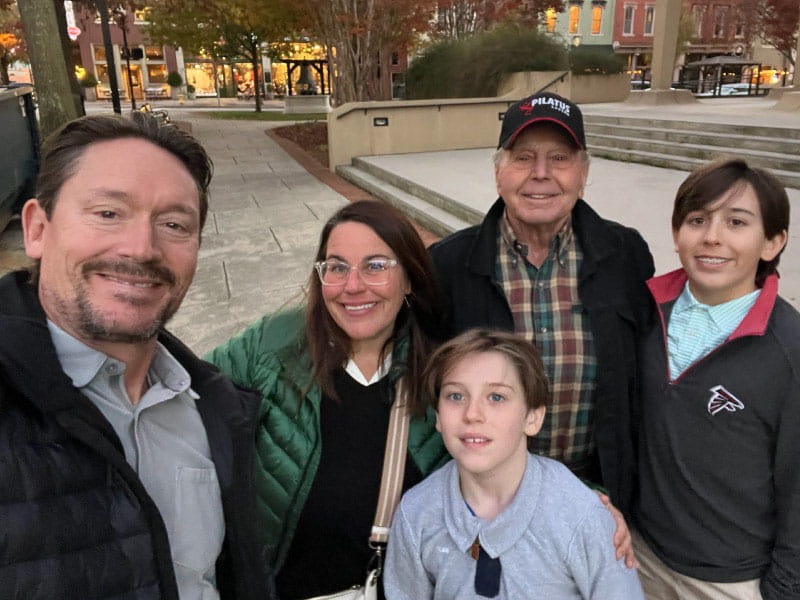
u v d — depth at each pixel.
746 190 1.48
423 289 1.67
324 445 1.62
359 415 1.64
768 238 1.50
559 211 1.75
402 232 1.57
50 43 8.57
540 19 22.20
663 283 1.74
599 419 1.82
